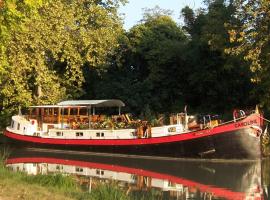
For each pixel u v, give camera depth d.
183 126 30.45
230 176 23.38
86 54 39.06
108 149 32.12
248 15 28.78
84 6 41.31
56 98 37.97
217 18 34.31
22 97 35.94
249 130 28.02
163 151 29.94
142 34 42.81
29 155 32.22
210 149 28.38
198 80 38.97
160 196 18.31
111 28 41.53
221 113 38.91
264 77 28.58
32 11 19.11
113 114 41.97
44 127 35.62
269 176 23.36
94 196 14.75
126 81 42.94
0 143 38.22
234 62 34.69
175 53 41.16
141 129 31.09
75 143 33.47
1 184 14.12
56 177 16.98
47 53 38.34
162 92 41.94
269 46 27.61
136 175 23.73
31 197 12.89
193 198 18.02
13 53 33.44
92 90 44.00
